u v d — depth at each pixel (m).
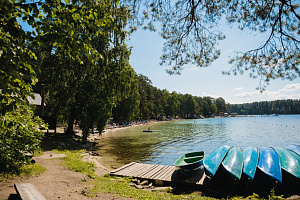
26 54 3.26
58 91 19.22
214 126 59.56
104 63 18.20
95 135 31.19
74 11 3.43
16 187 4.09
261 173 8.36
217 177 9.14
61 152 12.80
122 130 44.41
